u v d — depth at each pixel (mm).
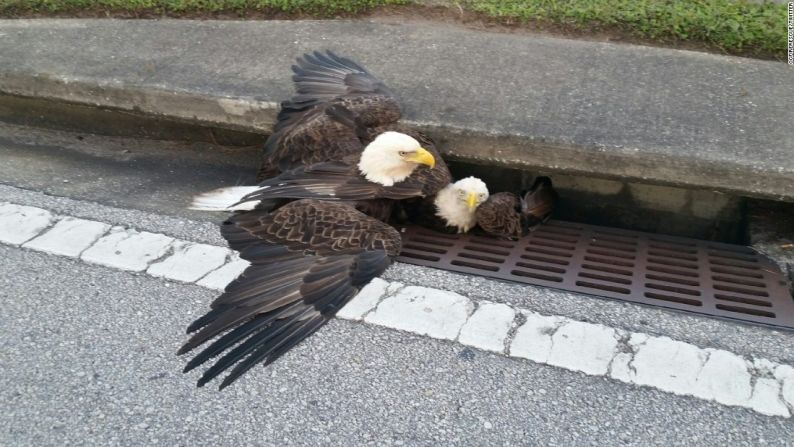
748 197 1857
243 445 1387
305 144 1848
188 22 2518
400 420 1421
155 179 2170
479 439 1379
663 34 2277
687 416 1399
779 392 1436
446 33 2365
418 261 1891
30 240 1899
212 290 1737
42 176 2174
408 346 1574
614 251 1922
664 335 1582
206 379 1225
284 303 1357
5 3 2643
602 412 1417
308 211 1506
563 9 2363
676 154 1809
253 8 2547
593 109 1982
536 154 1909
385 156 1729
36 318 1673
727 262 1853
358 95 2004
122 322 1659
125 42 2426
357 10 2502
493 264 1870
